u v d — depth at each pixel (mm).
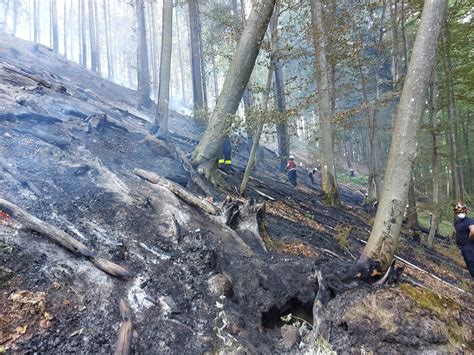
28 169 4047
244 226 4844
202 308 2947
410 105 3725
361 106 9016
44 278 2568
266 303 3326
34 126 5285
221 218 4695
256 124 6254
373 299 3098
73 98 8086
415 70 3732
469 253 4605
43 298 2404
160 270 3232
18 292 2373
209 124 6812
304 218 7707
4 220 2951
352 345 2893
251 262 3777
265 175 12688
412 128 3705
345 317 3031
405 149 3717
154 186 4848
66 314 2373
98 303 2564
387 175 3820
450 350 2750
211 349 2533
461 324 3014
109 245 3281
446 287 6281
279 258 4383
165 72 7613
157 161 6102
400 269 3758
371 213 12367
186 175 6070
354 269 3725
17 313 2225
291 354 2889
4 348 1986
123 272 2900
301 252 5043
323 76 10352
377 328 2865
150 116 12664
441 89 13383
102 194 4141
